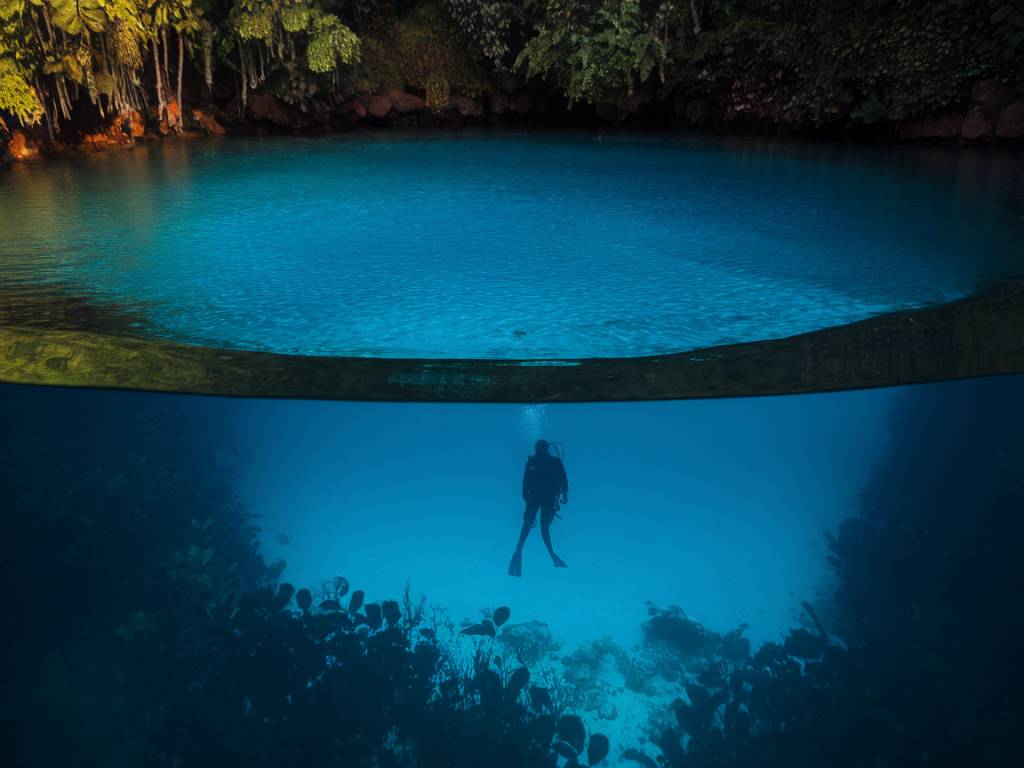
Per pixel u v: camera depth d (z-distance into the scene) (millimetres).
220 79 16688
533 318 5664
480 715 4969
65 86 12602
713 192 9922
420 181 10766
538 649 7637
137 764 4383
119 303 5809
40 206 8906
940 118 13445
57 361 4809
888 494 9492
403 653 5492
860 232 7738
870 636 6086
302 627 5660
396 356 5082
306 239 7641
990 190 9539
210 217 8492
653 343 5246
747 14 15820
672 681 6828
